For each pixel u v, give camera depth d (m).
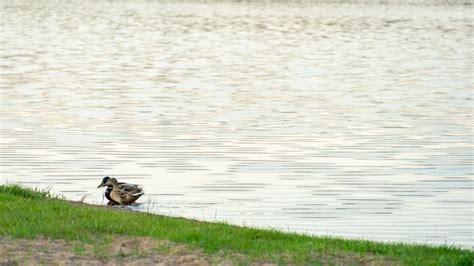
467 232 17.98
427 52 63.56
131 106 35.75
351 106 36.47
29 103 36.09
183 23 89.19
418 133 30.16
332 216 19.36
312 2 127.06
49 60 54.41
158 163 24.98
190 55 59.44
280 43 69.50
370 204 20.56
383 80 46.28
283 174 23.72
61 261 12.02
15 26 82.62
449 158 26.09
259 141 28.39
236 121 32.22
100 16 97.88
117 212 15.23
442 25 90.25
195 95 39.47
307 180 23.00
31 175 23.28
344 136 29.45
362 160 25.69
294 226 18.31
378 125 31.73
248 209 19.83
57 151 26.39
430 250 13.32
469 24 92.12
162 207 19.78
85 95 38.91
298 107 36.00
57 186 22.06
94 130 29.94
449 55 61.50
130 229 13.73
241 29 82.69
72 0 126.81
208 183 22.52
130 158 25.58
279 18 97.06
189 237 13.28
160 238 13.30
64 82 43.53
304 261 12.28
